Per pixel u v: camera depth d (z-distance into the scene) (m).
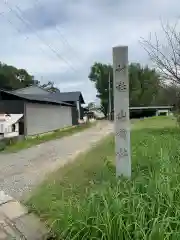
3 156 8.20
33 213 3.42
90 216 2.63
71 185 3.95
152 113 45.84
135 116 46.00
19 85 43.50
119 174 3.78
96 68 50.12
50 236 2.87
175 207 2.56
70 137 13.77
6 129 11.74
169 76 8.45
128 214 2.48
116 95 3.82
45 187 4.10
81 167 5.08
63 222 2.76
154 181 3.11
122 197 2.95
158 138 6.97
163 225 2.25
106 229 2.40
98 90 49.78
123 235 2.36
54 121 18.20
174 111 9.87
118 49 3.76
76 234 2.49
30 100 13.65
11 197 4.04
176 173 3.31
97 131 17.48
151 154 4.86
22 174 5.64
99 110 51.16
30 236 2.92
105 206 2.57
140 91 43.84
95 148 7.73
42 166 6.42
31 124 14.12
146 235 2.21
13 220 3.24
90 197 2.94
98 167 4.80
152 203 2.63
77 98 27.08
